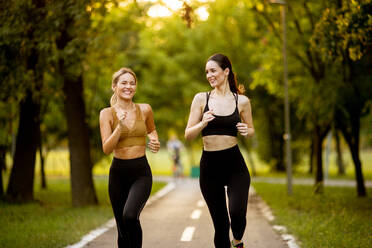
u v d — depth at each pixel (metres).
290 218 11.70
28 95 15.55
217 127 5.77
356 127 18.61
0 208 13.85
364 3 9.66
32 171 16.16
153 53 38.25
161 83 39.50
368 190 22.41
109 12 12.48
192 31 37.06
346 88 16.52
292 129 38.09
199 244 8.61
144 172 5.97
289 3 18.31
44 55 13.61
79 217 11.99
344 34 10.50
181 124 42.34
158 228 10.71
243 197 5.62
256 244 8.54
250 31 27.17
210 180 5.84
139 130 6.01
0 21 11.95
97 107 21.45
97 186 24.78
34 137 16.19
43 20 12.31
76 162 15.48
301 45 18.77
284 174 39.16
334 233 9.11
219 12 26.44
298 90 18.81
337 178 34.59
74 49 12.84
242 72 35.09
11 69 12.62
